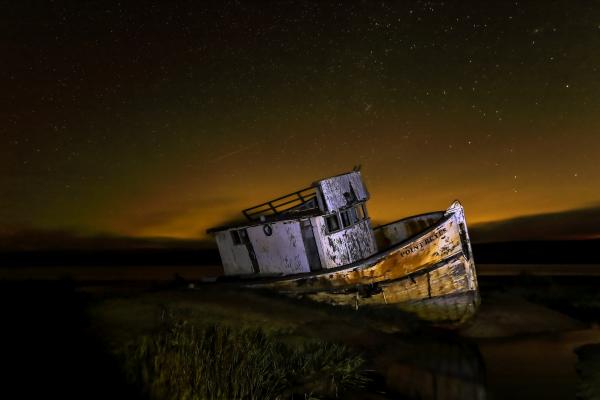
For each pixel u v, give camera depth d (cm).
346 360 802
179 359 662
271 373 707
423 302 1146
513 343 1010
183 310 905
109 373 633
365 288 1127
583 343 994
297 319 984
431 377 815
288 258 1193
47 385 594
